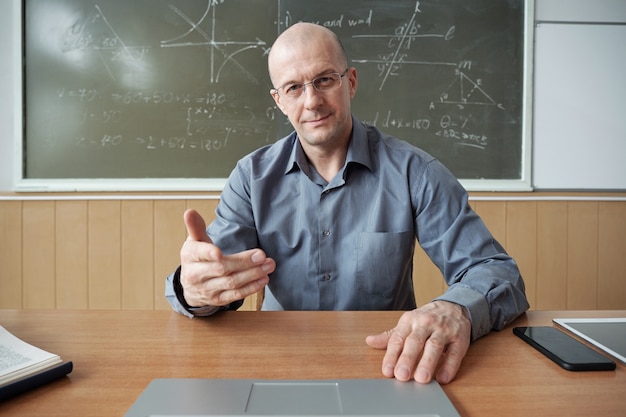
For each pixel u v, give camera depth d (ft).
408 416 1.49
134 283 6.61
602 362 1.92
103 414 1.56
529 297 6.79
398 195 3.55
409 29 6.57
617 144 6.84
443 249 3.34
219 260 2.30
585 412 1.57
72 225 6.55
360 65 6.59
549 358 2.06
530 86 6.65
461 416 1.55
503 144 6.71
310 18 6.53
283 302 3.71
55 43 6.48
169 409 1.54
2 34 6.50
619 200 6.77
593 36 6.73
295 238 3.65
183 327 2.48
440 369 1.89
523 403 1.64
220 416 1.49
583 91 6.77
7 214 6.52
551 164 6.82
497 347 2.22
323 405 1.57
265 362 2.00
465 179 6.70
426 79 6.63
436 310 2.25
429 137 6.67
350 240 3.57
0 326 2.26
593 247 6.80
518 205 6.72
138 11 6.48
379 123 6.64
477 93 6.66
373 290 3.56
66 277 6.59
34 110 6.53
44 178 6.57
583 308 6.83
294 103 3.43
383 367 1.89
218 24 6.52
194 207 6.58
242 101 6.59
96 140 6.56
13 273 6.56
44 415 1.55
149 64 6.52
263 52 6.56
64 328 2.46
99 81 6.52
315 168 3.75
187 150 6.61
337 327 2.48
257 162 3.80
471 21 6.59
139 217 6.57
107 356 2.07
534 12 6.64
